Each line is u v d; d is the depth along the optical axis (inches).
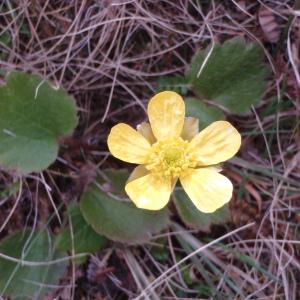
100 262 4.6
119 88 4.9
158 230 4.5
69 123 4.5
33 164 4.4
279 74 4.8
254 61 4.6
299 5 4.6
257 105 4.7
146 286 4.5
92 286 4.7
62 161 4.7
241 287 4.5
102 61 4.8
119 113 4.9
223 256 4.7
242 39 4.6
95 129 4.8
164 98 3.9
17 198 4.6
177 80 4.8
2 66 4.8
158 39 4.9
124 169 4.6
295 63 4.7
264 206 4.7
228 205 4.5
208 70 4.6
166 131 4.0
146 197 3.8
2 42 4.8
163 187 3.9
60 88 4.5
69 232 4.5
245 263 4.6
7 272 4.5
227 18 4.8
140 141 3.9
